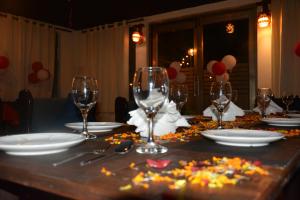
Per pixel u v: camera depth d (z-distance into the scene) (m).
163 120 0.89
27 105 1.48
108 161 0.53
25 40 5.13
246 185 0.37
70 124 1.06
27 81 5.14
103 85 5.58
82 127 0.97
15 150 0.55
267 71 4.12
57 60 5.84
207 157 0.56
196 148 0.68
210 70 4.35
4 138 0.69
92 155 0.58
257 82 4.20
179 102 1.22
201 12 4.66
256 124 1.25
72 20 5.40
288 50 3.90
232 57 4.20
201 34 4.74
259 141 0.65
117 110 2.10
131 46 5.33
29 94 1.50
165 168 0.47
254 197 0.32
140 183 0.38
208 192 0.34
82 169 0.46
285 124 1.14
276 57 4.00
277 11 4.00
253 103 4.29
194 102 4.83
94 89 0.93
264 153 0.61
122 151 0.62
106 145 0.72
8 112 2.39
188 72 4.90
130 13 5.03
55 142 0.60
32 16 5.15
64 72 5.90
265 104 1.62
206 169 0.44
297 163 0.55
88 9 4.84
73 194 0.39
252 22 4.29
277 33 4.00
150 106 0.68
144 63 5.19
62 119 1.80
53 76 5.59
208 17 4.66
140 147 0.66
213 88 1.12
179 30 4.95
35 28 5.31
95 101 0.93
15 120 2.35
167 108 0.90
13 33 4.96
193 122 1.36
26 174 0.45
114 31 5.46
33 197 0.70
